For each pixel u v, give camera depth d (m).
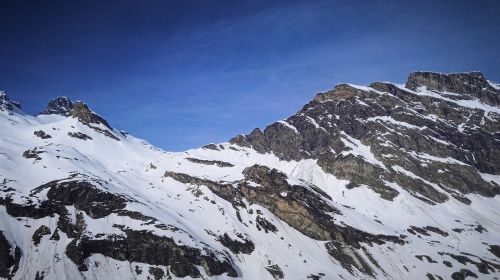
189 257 135.75
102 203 148.50
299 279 141.75
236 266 145.62
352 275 152.38
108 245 132.25
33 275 116.44
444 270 158.75
